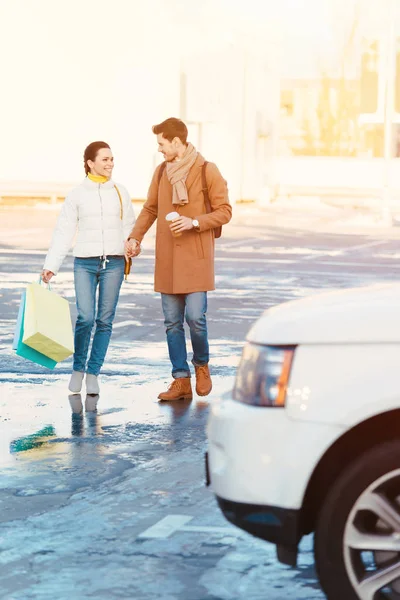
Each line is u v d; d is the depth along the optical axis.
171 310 12.68
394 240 37.66
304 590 6.77
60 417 11.91
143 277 25.42
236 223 45.25
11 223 42.38
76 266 12.87
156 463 9.99
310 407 5.80
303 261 29.88
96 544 7.68
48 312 11.93
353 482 5.77
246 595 6.70
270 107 67.88
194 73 57.28
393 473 5.74
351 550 5.83
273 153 69.38
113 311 13.00
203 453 10.36
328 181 82.56
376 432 5.96
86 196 12.66
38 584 6.91
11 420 11.73
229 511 6.01
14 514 8.41
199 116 57.84
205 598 6.66
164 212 12.41
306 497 5.96
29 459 10.12
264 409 5.88
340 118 101.31
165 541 7.73
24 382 13.81
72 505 8.66
